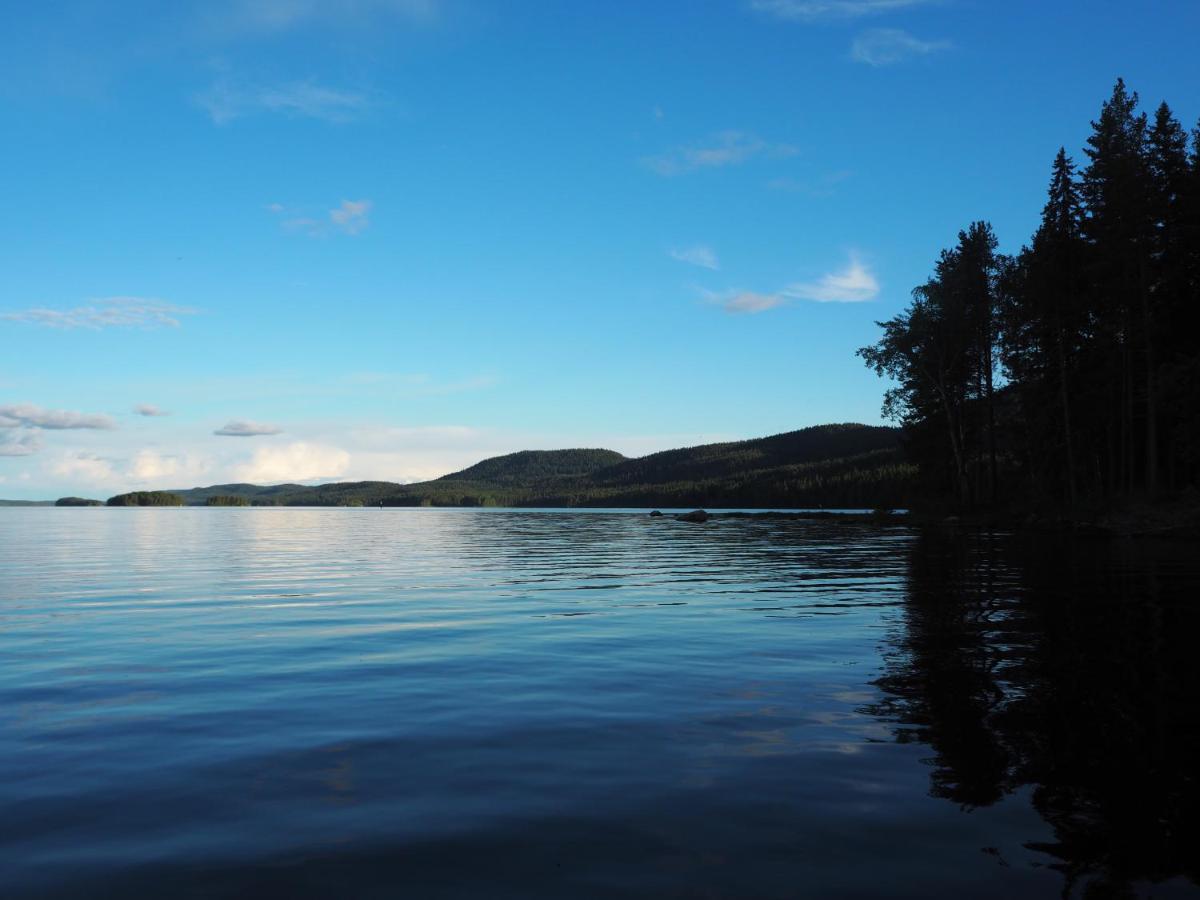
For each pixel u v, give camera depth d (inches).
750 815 187.2
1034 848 167.6
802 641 421.4
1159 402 1622.8
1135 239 1641.2
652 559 1051.9
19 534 1955.0
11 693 314.8
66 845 173.0
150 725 269.0
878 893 148.6
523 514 4781.0
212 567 962.7
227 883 154.4
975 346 2126.0
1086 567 821.9
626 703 295.0
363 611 554.9
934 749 235.5
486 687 322.3
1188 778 207.6
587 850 168.9
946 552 1084.5
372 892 150.4
